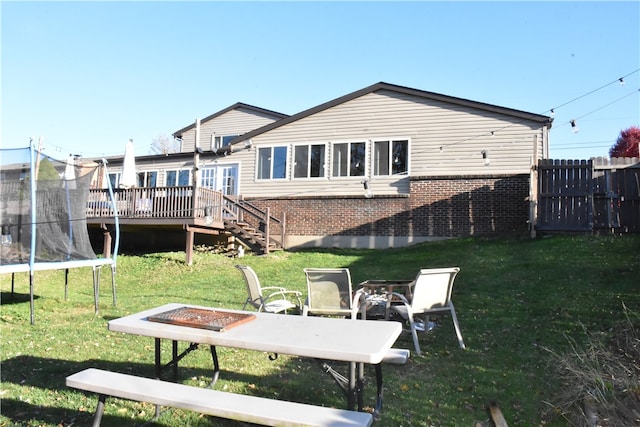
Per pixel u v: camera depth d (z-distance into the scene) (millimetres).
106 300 9078
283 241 15805
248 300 6551
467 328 6035
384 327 3395
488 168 14461
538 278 8219
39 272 13211
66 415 3551
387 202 15195
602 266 8414
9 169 7625
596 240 10688
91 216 15250
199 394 2889
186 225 13898
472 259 10672
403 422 3455
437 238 14469
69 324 6711
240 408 2656
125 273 13125
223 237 16016
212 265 13281
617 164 13281
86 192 8578
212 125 24469
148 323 3443
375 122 15922
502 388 4070
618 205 11828
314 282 5602
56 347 5402
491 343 5371
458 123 14930
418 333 5910
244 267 6359
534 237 12125
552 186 12203
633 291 6754
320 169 16531
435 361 4836
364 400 3834
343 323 3537
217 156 18328
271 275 11133
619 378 3854
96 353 5145
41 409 3654
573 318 5914
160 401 2816
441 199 14570
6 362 4855
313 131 16734
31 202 7453
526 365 4602
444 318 6531
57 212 8070
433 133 15172
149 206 14445
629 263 8367
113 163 20594
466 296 7625
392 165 15555
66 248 8078
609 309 6090
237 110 24016
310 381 4293
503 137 14414
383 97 15875
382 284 6586
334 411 2621
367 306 6230
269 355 5059
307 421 2469
